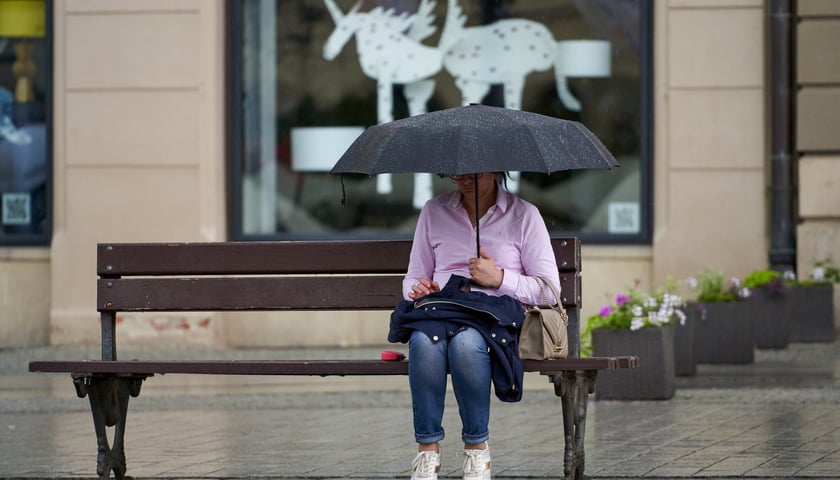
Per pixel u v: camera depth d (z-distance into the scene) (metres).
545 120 11.53
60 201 27.38
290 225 28.02
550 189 27.44
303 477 13.32
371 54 27.97
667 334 18.77
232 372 11.95
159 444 15.68
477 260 11.72
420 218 12.31
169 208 27.11
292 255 13.06
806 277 26.34
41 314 28.05
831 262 26.20
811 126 26.34
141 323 27.00
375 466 13.90
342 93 28.02
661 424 16.48
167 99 27.08
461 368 11.33
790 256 26.33
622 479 12.88
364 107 27.97
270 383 22.19
